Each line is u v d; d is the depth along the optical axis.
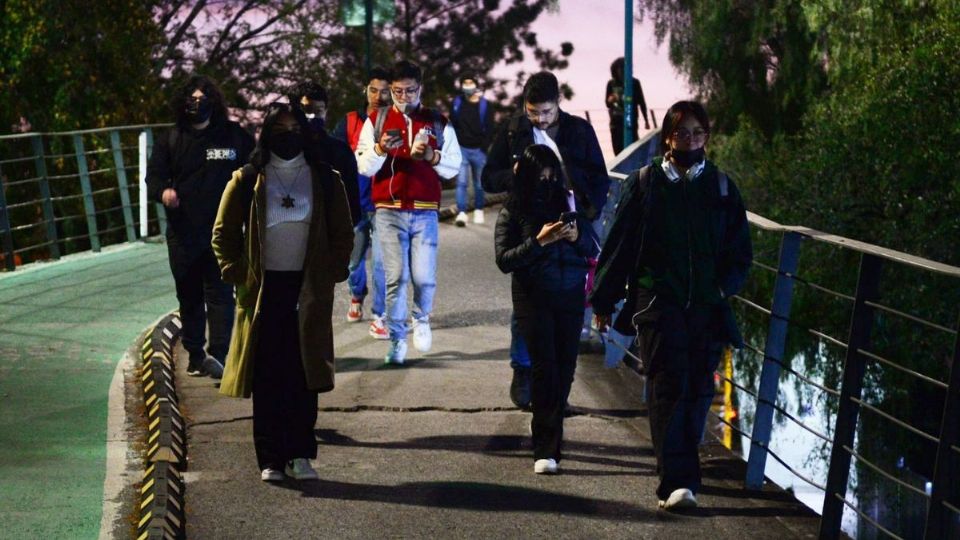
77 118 26.56
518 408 8.37
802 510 6.48
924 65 21.44
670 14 29.17
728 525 6.23
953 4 21.55
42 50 25.77
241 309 6.62
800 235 6.61
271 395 6.76
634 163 14.59
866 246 5.71
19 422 7.86
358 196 7.57
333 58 40.34
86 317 11.11
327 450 7.43
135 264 14.27
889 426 20.22
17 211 26.44
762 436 6.82
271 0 39.53
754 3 27.78
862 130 22.31
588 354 9.95
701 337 6.30
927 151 21.34
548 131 7.75
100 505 6.34
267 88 39.78
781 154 26.11
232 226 6.56
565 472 7.05
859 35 23.06
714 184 6.21
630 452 7.45
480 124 17.41
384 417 8.16
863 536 19.00
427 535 6.04
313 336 6.54
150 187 8.74
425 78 50.62
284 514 6.32
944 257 21.16
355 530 6.09
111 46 26.72
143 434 7.61
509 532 6.09
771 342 6.78
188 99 8.66
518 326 6.98
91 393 8.55
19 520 6.12
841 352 21.50
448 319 11.38
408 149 9.25
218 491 6.66
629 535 6.07
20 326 10.73
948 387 5.11
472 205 19.94
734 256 6.27
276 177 6.49
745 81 28.72
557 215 6.88
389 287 9.45
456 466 7.14
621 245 6.31
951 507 5.11
